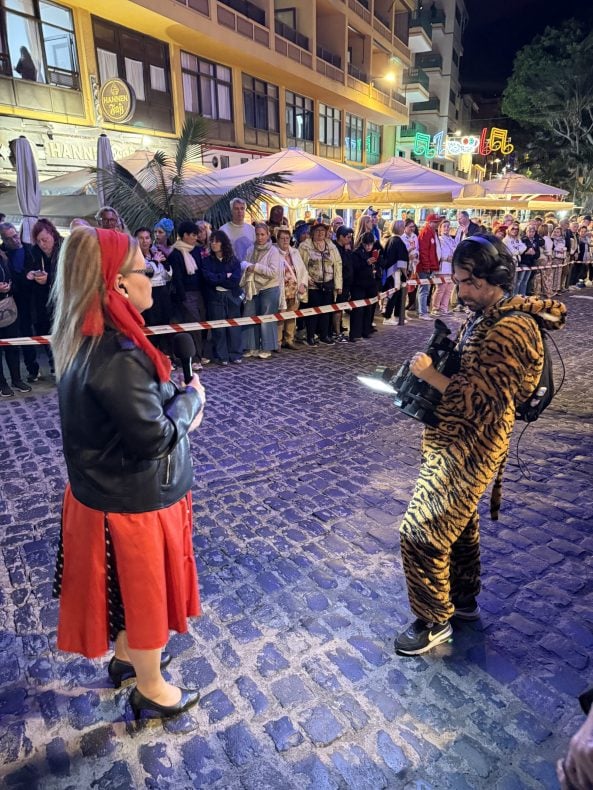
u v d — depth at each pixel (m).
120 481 1.64
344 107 27.11
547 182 37.41
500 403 1.89
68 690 2.23
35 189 7.18
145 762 1.93
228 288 6.99
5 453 4.41
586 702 0.97
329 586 2.87
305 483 3.96
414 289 11.52
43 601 2.74
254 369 6.99
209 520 3.47
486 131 34.84
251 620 2.62
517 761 1.94
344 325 9.96
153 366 1.55
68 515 1.77
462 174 46.31
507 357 1.85
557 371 6.96
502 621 2.64
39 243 6.10
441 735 2.04
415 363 2.01
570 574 2.98
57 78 13.03
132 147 15.03
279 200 11.92
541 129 37.03
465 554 2.47
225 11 16.39
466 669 2.35
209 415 5.30
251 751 1.97
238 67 18.91
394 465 4.27
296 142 23.62
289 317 7.27
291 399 5.79
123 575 1.72
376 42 28.91
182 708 2.11
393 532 3.36
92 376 1.48
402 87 36.75
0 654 2.41
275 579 2.92
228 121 18.98
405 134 35.59
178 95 16.44
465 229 11.05
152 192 9.22
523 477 4.09
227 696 2.20
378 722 2.09
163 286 6.70
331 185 9.08
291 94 22.73
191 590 1.99
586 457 4.45
